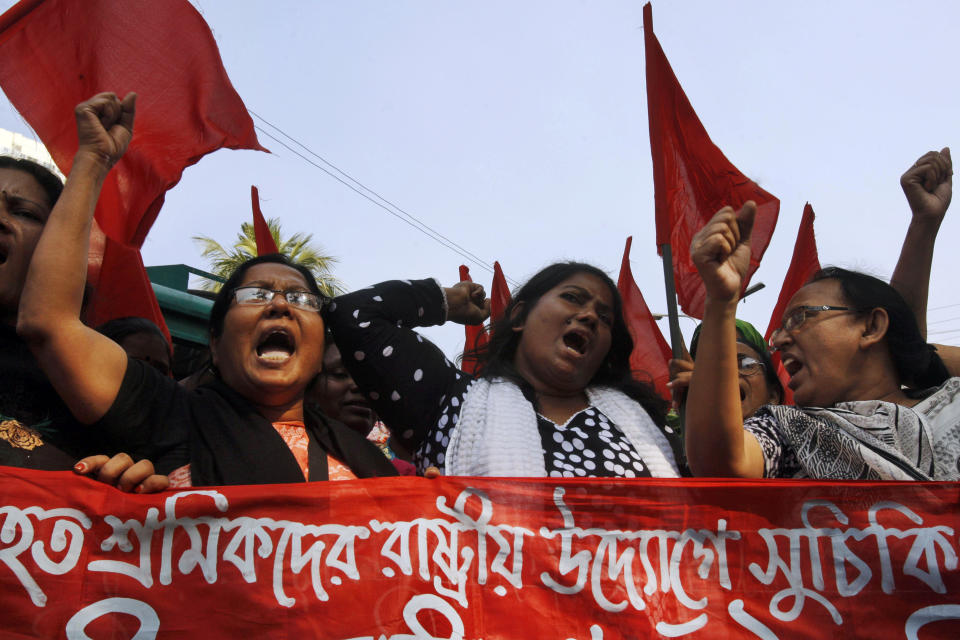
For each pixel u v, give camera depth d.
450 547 2.21
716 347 2.37
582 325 2.93
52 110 2.99
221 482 2.31
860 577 2.31
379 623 2.12
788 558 2.31
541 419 2.76
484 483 2.28
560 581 2.23
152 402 2.35
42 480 2.05
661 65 3.62
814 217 4.34
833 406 2.68
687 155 3.62
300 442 2.53
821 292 2.84
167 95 3.14
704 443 2.40
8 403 2.29
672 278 3.35
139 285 3.44
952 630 2.29
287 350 2.63
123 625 2.01
